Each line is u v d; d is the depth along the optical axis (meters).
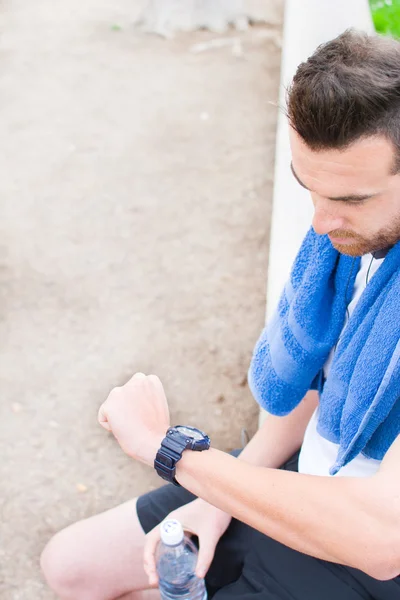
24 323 3.47
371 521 1.18
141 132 5.18
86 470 2.77
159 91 5.80
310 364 1.62
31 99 5.74
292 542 1.25
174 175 4.64
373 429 1.36
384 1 5.31
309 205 3.06
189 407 3.00
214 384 3.11
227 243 3.98
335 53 1.17
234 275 3.74
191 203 4.34
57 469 2.77
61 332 3.42
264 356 1.71
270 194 4.40
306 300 1.54
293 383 1.66
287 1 6.01
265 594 1.54
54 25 7.27
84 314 3.52
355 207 1.21
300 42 4.25
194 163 4.76
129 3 7.79
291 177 3.41
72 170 4.73
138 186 4.53
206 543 1.68
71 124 5.33
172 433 1.36
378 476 1.22
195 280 3.72
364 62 1.13
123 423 1.44
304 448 1.68
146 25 7.10
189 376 3.16
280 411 1.73
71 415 3.00
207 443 1.35
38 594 2.36
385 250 1.35
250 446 1.87
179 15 6.98
